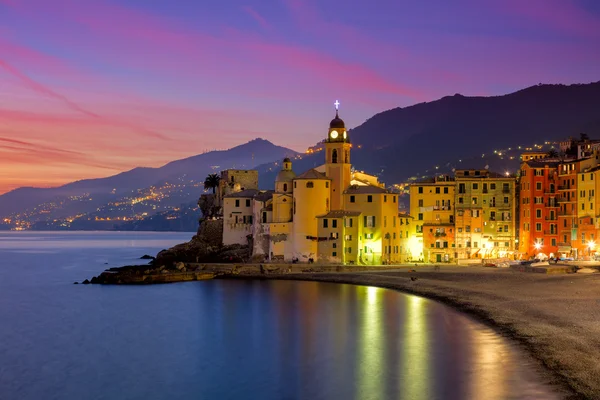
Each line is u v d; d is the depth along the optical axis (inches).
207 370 3061.0
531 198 6806.1
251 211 7810.0
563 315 3779.5
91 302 5211.6
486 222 7081.7
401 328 3779.5
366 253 6791.3
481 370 2819.9
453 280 5462.6
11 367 3171.8
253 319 4244.6
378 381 2775.6
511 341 3280.0
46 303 5211.6
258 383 2832.2
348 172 7091.5
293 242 6924.2
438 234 7091.5
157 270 6747.1
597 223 6215.6
